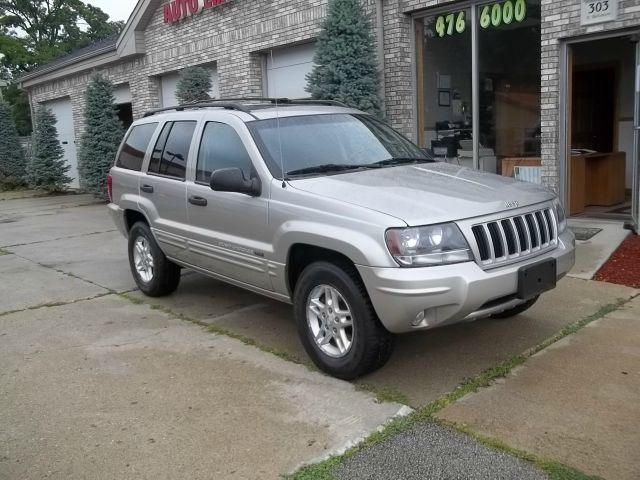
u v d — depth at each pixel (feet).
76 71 61.46
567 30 25.95
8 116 73.46
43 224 41.70
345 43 31.17
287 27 37.91
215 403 13.26
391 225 12.49
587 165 32.12
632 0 24.03
